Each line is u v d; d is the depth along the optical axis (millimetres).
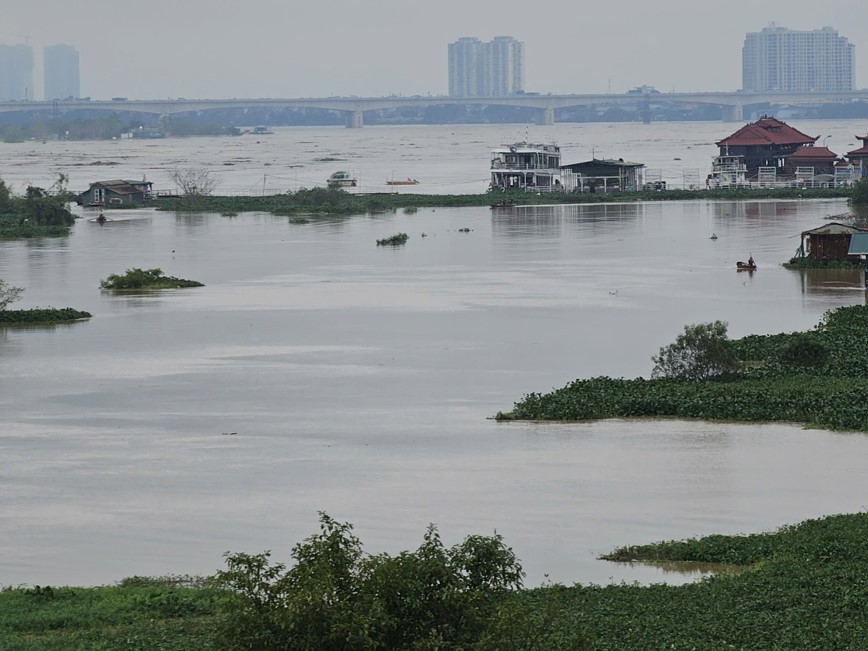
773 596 74000
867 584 75375
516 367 146875
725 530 89688
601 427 119000
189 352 158250
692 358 135500
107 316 186875
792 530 87688
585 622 69312
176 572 83125
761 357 146000
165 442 115438
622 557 84250
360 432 118250
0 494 100062
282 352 157750
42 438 117312
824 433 115000
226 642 55375
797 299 194750
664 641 66562
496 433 117312
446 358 152750
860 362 138125
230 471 105812
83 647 67062
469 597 55969
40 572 83562
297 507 95750
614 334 166625
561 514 93250
